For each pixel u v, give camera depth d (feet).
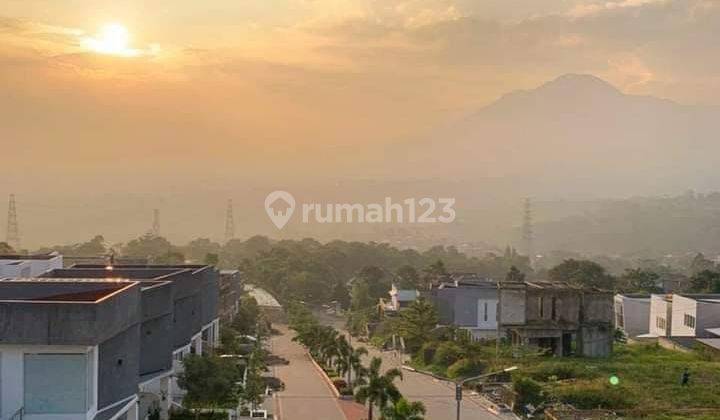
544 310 275.39
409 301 380.78
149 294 158.81
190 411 174.81
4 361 117.39
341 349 231.91
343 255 654.94
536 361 247.09
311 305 497.87
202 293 218.79
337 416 187.73
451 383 226.58
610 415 180.04
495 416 185.47
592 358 265.95
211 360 167.53
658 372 229.66
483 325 316.81
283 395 212.84
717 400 195.00
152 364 160.35
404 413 155.74
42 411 117.60
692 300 310.45
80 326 116.67
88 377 119.03
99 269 197.16
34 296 141.79
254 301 371.56
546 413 182.19
